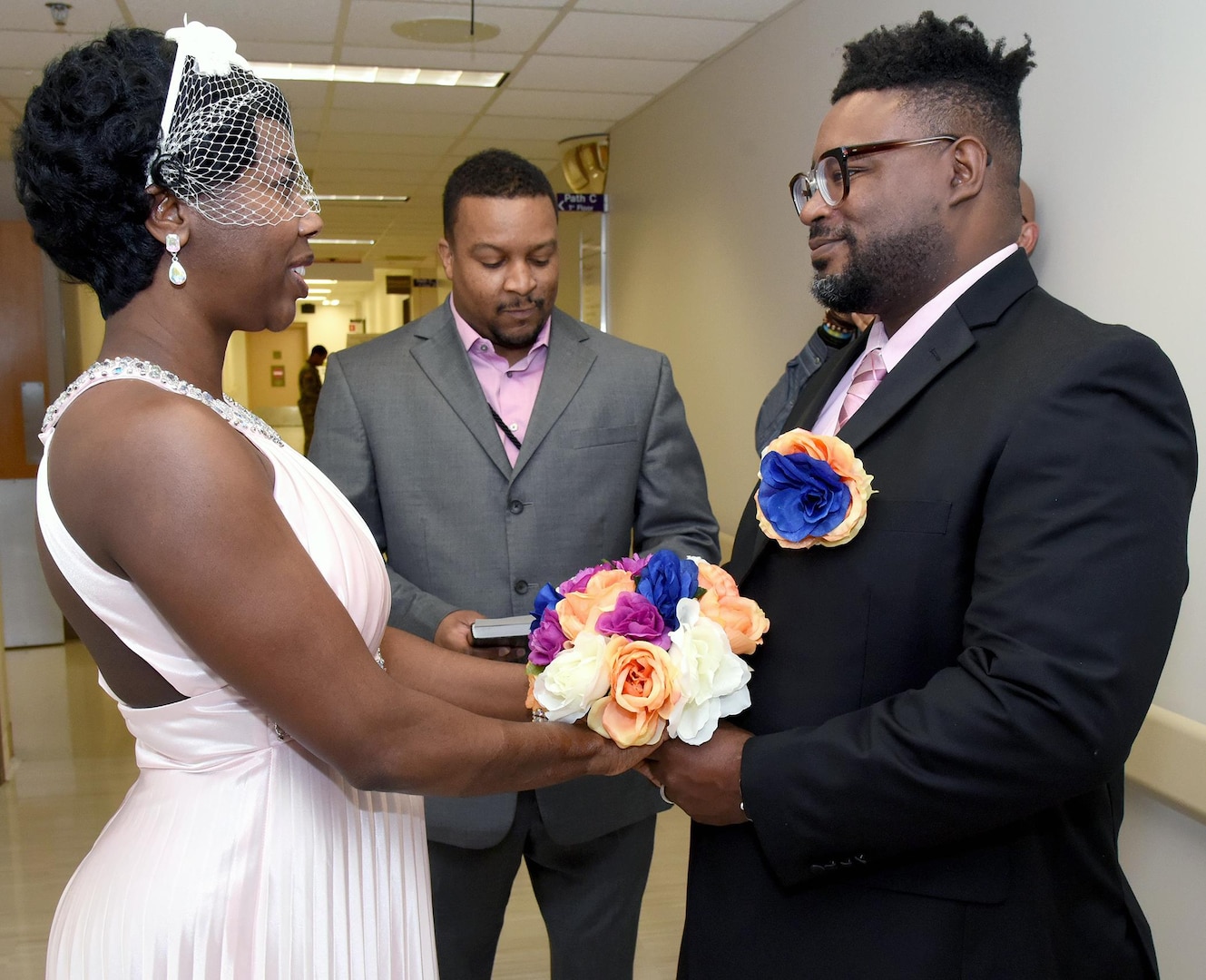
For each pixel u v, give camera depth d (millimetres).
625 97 5402
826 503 1063
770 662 1175
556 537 1873
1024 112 2635
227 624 938
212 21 3984
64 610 1079
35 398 6254
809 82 3715
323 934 1146
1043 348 1024
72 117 978
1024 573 949
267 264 1076
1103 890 1128
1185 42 2104
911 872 1067
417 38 4195
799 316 3883
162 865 1097
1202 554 2107
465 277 1854
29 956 2562
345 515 1226
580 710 1075
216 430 965
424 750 1037
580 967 1927
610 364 1970
